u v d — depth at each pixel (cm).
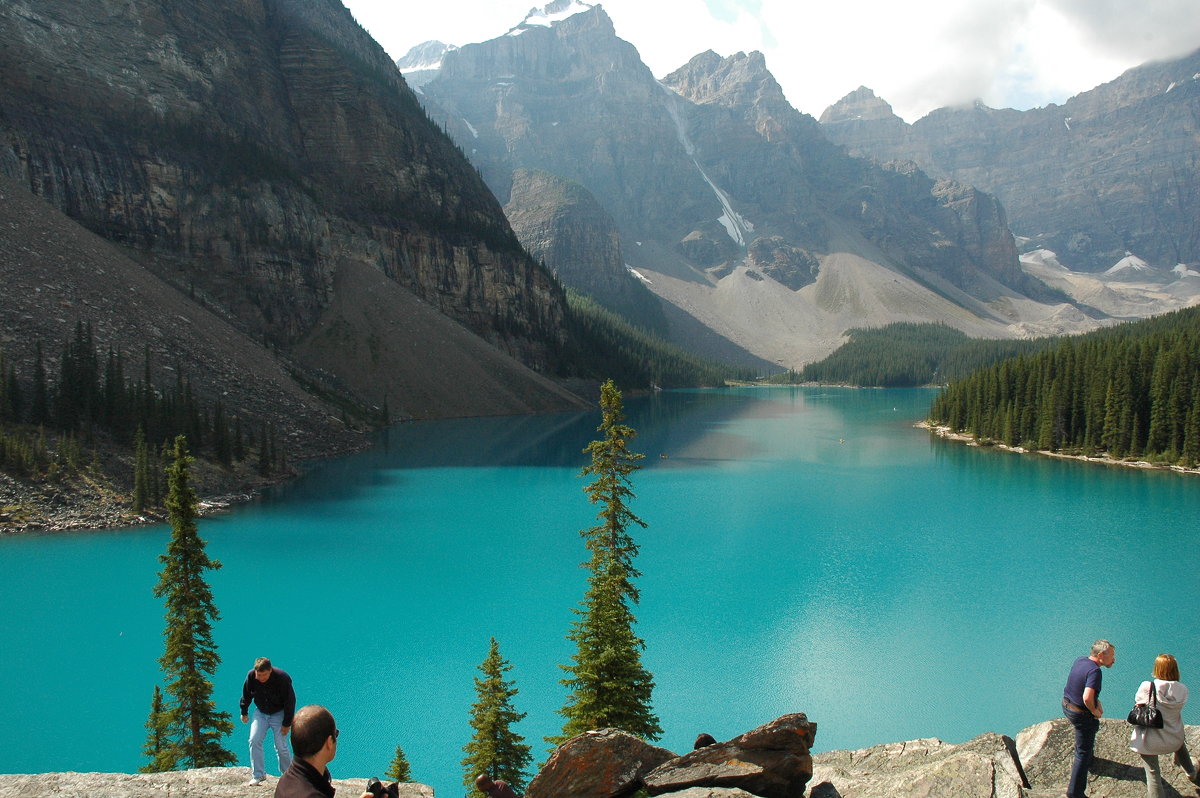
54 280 10056
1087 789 1377
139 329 10500
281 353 15288
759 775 1355
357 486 9238
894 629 4475
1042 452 12744
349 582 5391
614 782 1455
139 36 16962
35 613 4606
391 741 3216
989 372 15362
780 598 5059
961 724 3350
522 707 3512
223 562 5928
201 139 16688
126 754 3080
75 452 7231
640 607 4891
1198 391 10950
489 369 19312
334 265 18362
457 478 9875
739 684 3759
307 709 884
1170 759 1419
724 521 7475
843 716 3425
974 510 8012
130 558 5697
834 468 11050
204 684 2892
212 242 15788
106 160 14600
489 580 5453
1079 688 1325
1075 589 5225
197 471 8269
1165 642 4250
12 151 13212
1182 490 9219
